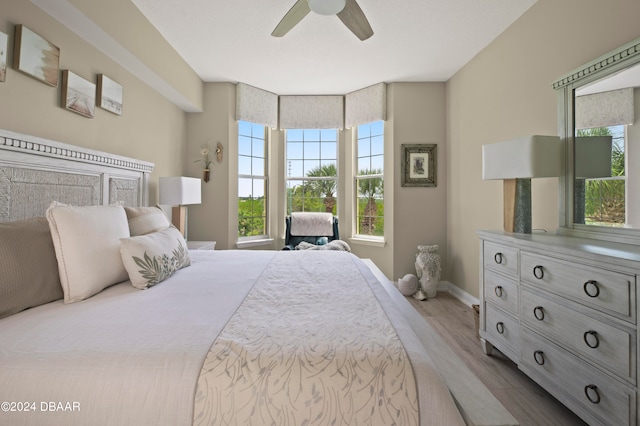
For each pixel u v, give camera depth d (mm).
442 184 4160
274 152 4758
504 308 2072
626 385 1241
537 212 2508
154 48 2916
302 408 796
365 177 4570
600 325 1354
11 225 1308
